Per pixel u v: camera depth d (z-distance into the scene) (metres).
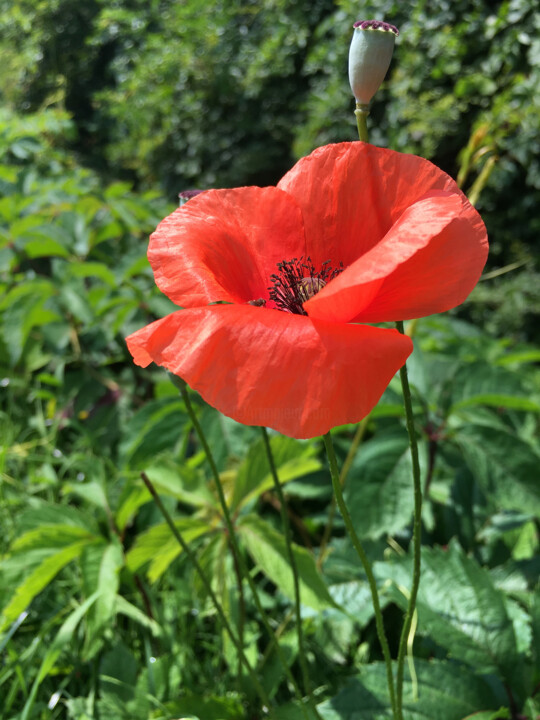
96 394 0.42
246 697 0.23
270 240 0.16
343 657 0.24
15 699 0.25
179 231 0.14
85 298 0.41
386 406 0.27
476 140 0.24
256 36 1.14
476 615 0.21
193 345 0.12
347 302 0.12
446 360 0.33
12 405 0.41
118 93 1.36
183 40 1.20
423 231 0.12
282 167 1.15
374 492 0.26
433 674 0.21
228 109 1.17
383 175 0.15
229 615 0.25
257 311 0.12
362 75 0.14
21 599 0.23
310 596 0.23
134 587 0.27
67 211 0.49
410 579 0.23
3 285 0.44
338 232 0.16
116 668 0.24
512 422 0.35
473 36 0.79
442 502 0.30
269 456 0.18
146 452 0.32
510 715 0.20
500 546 0.28
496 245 0.82
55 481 0.33
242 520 0.24
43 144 0.80
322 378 0.11
